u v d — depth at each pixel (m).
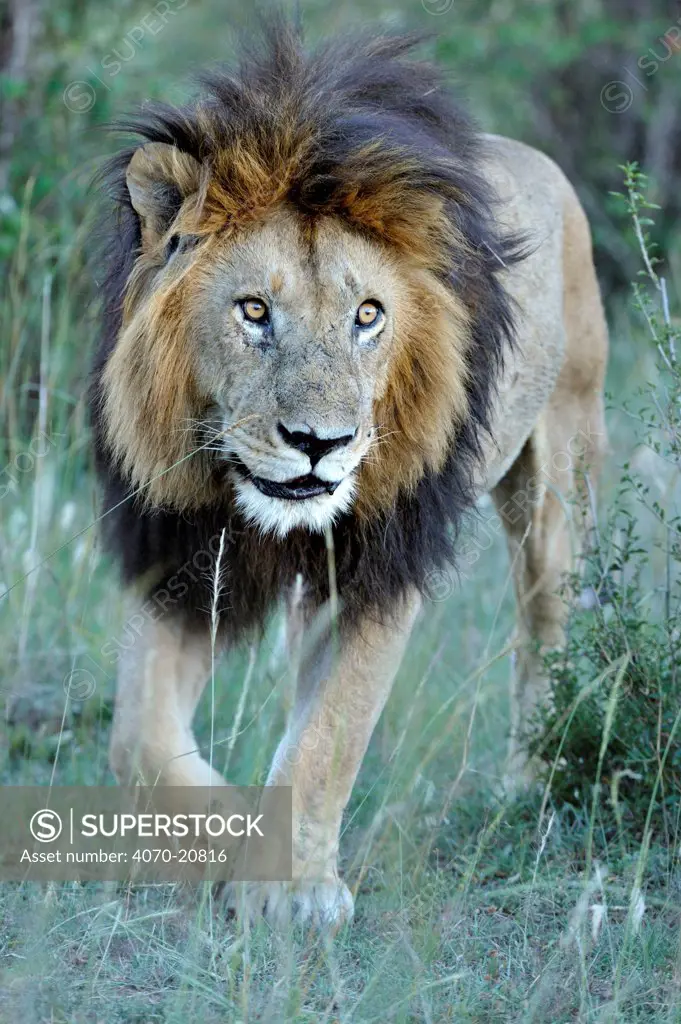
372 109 8.91
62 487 13.76
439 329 8.66
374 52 9.66
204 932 7.73
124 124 8.70
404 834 8.87
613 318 24.36
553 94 27.58
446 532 9.46
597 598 10.22
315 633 8.91
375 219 8.30
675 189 28.00
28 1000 6.89
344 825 9.80
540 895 8.54
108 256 9.17
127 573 9.29
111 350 9.01
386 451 8.70
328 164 8.06
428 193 8.38
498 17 26.98
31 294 14.34
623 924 8.09
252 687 11.25
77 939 7.92
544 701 10.91
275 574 9.20
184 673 9.20
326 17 24.84
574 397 12.10
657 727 9.31
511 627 13.38
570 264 11.91
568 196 12.05
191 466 8.53
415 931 7.91
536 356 10.89
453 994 7.31
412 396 8.69
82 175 15.25
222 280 8.12
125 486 9.09
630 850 9.31
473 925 8.16
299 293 8.04
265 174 8.10
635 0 29.25
